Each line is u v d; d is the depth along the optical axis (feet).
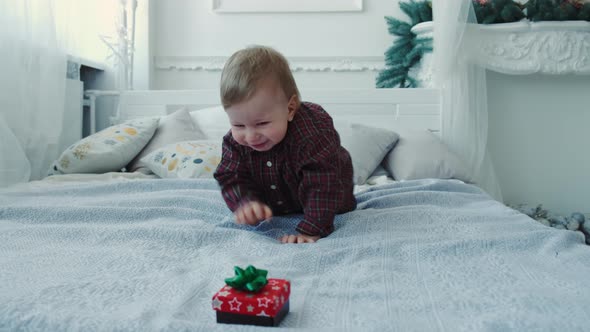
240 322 2.03
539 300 2.24
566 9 7.50
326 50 9.08
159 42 9.25
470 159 7.88
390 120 8.22
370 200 4.76
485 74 8.14
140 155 6.98
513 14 7.66
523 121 8.40
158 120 7.39
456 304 2.23
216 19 9.20
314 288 2.51
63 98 6.77
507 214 4.41
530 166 8.47
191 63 9.25
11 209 4.00
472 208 4.76
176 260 3.02
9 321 1.99
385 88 8.39
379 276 2.68
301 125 3.69
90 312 2.10
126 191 5.09
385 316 2.11
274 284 2.18
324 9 8.97
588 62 7.64
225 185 3.97
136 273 2.71
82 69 8.84
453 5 7.38
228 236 3.48
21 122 6.22
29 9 6.36
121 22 8.57
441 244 3.19
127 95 8.46
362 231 3.74
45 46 6.47
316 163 3.63
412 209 4.27
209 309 2.21
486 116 7.91
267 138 3.35
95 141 6.52
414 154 6.98
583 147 8.39
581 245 3.33
